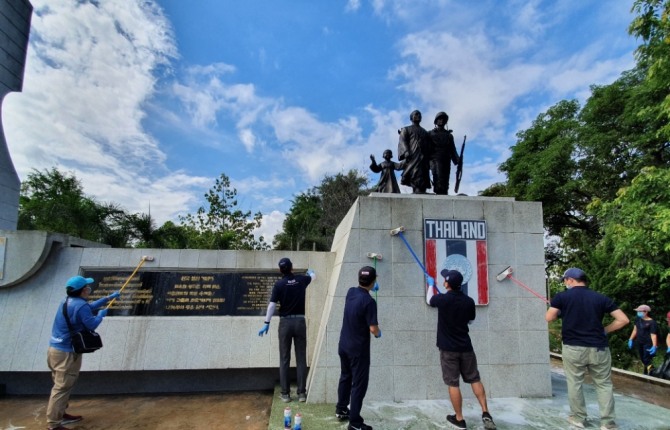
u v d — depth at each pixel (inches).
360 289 163.0
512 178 683.4
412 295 211.8
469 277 216.2
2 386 218.4
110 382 225.0
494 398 206.7
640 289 390.3
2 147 263.9
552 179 598.5
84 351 164.4
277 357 228.1
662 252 354.0
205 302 234.4
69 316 165.9
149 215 525.0
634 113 470.3
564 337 172.7
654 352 299.9
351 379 167.8
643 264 341.7
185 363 221.6
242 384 232.7
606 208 376.8
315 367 199.0
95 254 235.5
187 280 236.4
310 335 237.0
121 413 191.2
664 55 306.7
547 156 602.2
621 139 546.3
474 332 213.3
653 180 321.7
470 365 163.9
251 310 236.2
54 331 168.1
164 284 234.5
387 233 216.2
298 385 197.3
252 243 806.5
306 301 242.7
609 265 408.5
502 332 215.0
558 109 681.0
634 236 332.8
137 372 226.8
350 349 156.0
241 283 239.9
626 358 366.9
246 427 173.6
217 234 720.3
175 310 231.1
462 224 221.3
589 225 661.9
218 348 226.2
